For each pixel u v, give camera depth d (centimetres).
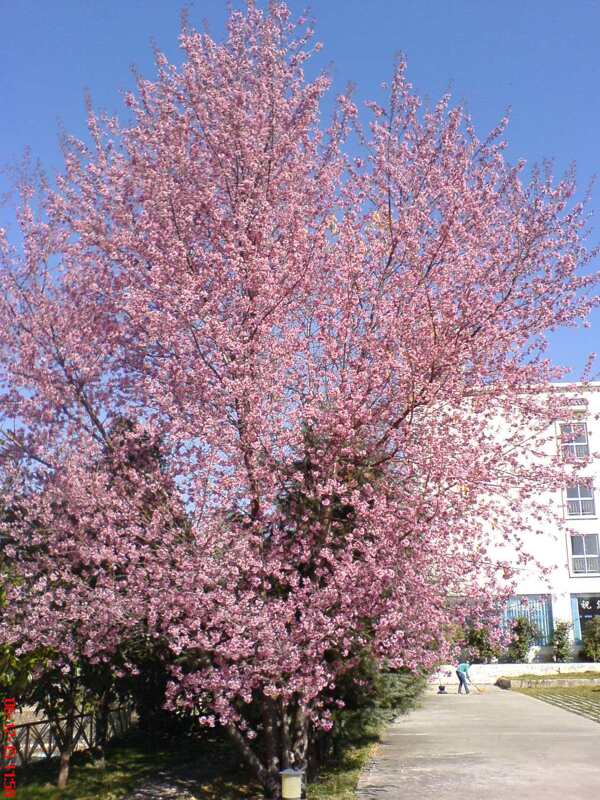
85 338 961
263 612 822
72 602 849
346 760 1241
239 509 886
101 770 1152
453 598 936
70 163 1076
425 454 897
